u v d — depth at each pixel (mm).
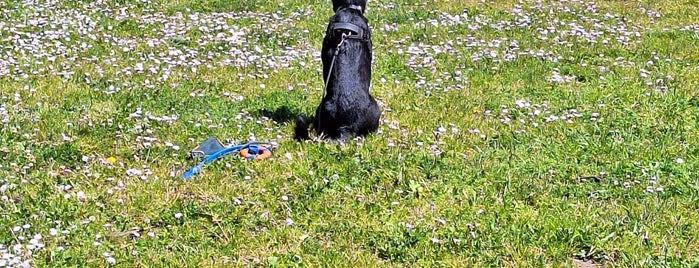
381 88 6125
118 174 4883
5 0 7926
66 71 6281
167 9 7953
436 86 6191
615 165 5059
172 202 4629
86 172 4867
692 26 7789
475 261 4262
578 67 6629
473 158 5102
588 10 8234
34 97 5801
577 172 5000
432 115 5676
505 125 5570
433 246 4336
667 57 6895
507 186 4801
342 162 5020
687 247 4359
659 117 5762
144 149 5129
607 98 6043
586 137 5414
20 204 4555
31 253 4215
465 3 8430
